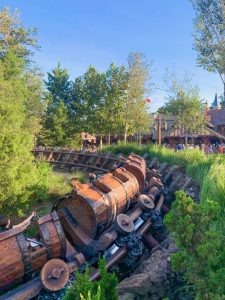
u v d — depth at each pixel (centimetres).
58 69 5762
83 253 743
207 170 1159
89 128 4338
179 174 1391
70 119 4716
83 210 797
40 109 3328
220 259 338
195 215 351
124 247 740
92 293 310
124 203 990
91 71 4541
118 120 4084
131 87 3900
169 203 1183
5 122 1126
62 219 814
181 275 560
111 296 320
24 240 575
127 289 569
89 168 2086
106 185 912
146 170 1523
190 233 336
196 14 2380
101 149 2400
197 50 2412
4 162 1009
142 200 953
